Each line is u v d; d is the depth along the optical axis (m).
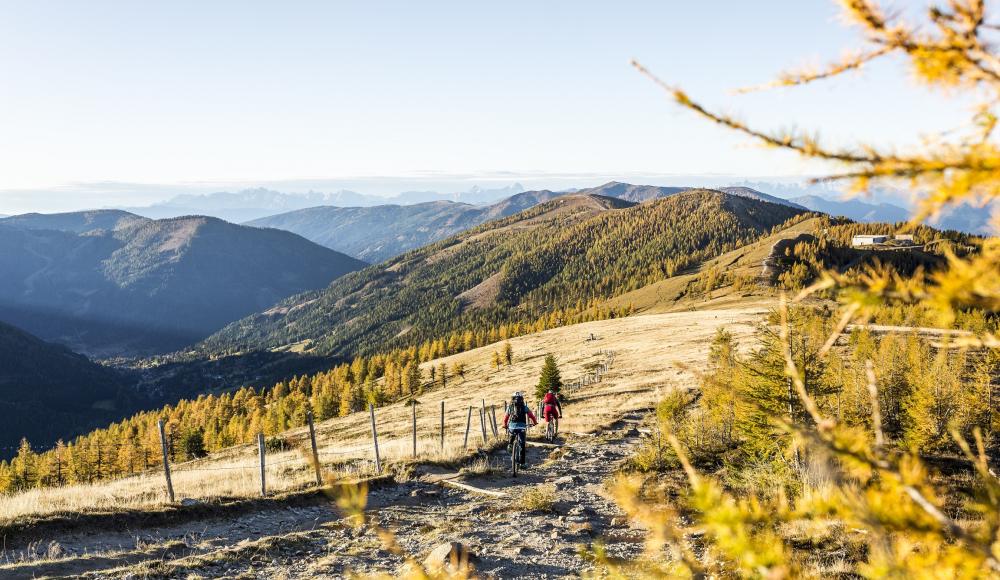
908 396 17.20
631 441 20.83
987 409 16.58
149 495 12.86
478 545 10.06
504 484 15.24
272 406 120.12
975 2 1.71
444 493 14.44
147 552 9.82
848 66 1.84
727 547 1.87
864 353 19.34
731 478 12.57
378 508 12.84
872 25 1.80
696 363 40.09
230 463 19.95
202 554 9.91
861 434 1.84
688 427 16.02
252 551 9.97
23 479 78.00
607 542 9.89
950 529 1.66
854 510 1.73
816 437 1.85
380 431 35.31
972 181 1.44
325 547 10.34
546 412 22.02
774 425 11.82
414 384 95.62
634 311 179.62
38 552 9.66
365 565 9.24
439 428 29.48
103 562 9.30
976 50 1.70
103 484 15.74
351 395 102.88
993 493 1.71
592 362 56.41
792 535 7.57
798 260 156.12
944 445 15.61
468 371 99.69
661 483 12.40
